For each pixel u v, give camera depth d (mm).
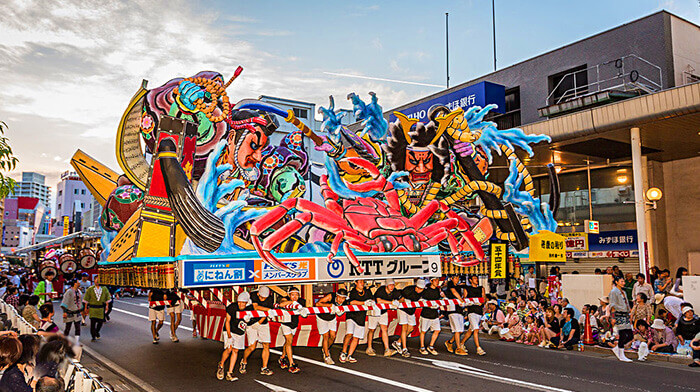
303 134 11734
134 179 9906
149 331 15859
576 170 24766
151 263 9789
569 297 15633
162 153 10070
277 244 10953
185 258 9688
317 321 10820
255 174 11016
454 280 14625
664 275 15820
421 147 13398
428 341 14062
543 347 13102
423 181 13320
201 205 10305
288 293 10938
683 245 22219
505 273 14602
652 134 17500
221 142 10680
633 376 9609
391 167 12891
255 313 9547
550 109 19438
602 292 14812
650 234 22047
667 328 11906
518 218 14836
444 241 13508
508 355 11898
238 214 10703
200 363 10875
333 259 11523
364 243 12047
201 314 13148
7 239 107938
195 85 10500
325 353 10789
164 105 10188
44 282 18406
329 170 11984
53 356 4715
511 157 15000
